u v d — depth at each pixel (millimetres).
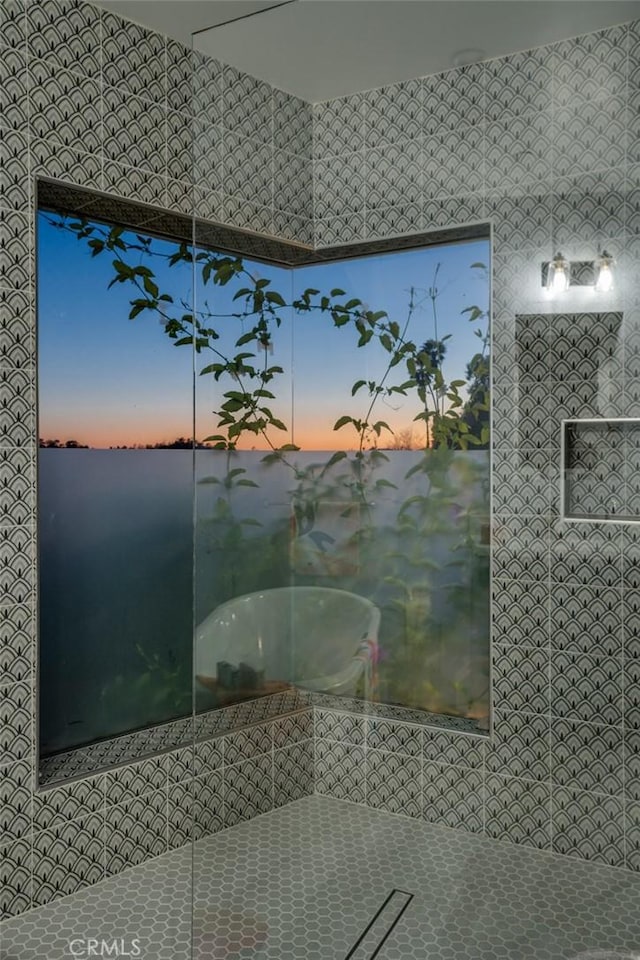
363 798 1793
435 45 1664
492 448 1644
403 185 1733
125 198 2504
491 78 1604
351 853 1794
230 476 2045
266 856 1901
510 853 1616
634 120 1465
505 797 1623
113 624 2766
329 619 1872
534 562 1596
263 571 1978
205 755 2025
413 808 1731
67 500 2664
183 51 2670
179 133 2666
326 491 1885
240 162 1993
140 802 2551
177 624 2943
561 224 1549
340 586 1862
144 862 2559
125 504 2805
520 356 1605
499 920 1615
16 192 2246
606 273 1510
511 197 1600
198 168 2076
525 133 1574
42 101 2293
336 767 1831
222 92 2012
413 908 1707
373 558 1812
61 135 2338
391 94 1731
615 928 1500
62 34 2332
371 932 1750
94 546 2725
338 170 1826
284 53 1875
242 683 1980
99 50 2426
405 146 1724
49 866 2322
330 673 1861
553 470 1574
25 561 2291
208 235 2068
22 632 2283
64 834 2357
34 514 2311
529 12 1554
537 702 1590
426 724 1722
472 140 1636
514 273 1605
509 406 1621
